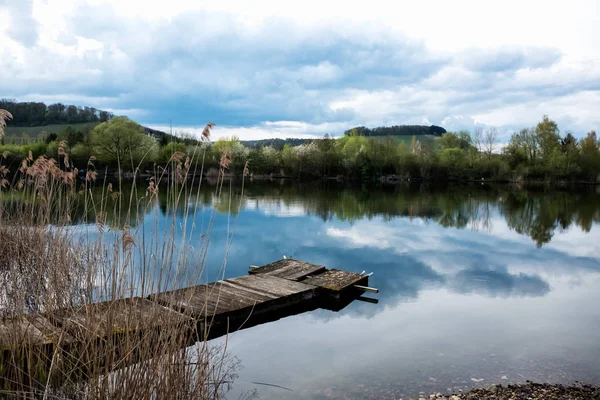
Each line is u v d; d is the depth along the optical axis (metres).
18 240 8.20
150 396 4.42
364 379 6.48
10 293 6.57
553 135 80.75
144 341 4.41
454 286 12.57
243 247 17.38
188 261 5.71
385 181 77.12
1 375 4.68
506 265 15.32
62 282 5.95
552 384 6.40
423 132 170.75
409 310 10.32
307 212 29.03
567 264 15.56
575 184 73.38
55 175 7.36
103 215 5.32
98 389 4.13
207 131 4.76
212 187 50.19
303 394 5.96
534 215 30.52
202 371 4.82
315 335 8.58
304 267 13.22
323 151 76.94
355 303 10.95
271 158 76.38
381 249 17.78
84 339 4.45
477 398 5.91
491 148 80.00
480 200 41.62
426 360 7.27
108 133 52.44
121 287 4.88
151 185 4.93
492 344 8.04
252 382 6.32
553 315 9.93
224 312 8.59
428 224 25.00
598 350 7.76
